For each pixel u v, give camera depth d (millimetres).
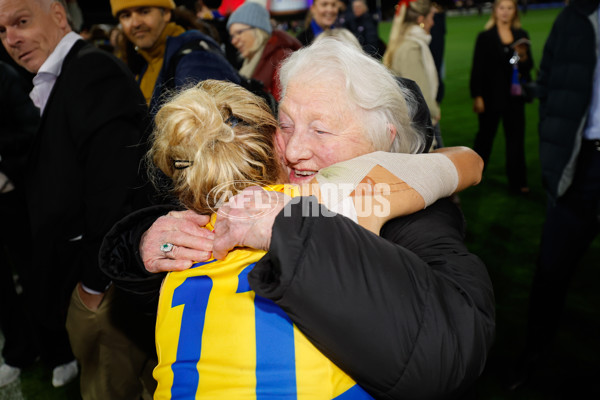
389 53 2945
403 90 955
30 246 1892
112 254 831
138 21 1884
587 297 2375
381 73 821
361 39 2180
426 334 556
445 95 7129
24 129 1788
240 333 589
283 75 858
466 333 582
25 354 2119
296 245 547
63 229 1400
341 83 788
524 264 2697
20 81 1828
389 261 572
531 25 16375
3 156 1760
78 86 1331
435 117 2871
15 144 1764
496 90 3473
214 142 656
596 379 1872
